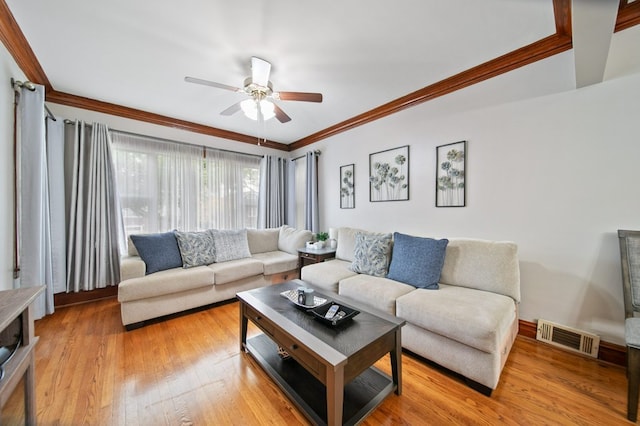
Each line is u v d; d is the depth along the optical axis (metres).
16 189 2.11
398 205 3.11
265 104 2.30
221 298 2.88
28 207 2.19
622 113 1.76
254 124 3.80
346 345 1.26
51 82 2.55
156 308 2.42
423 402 1.46
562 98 1.98
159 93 2.78
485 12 1.65
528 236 2.16
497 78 2.27
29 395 1.16
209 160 3.93
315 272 2.70
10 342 1.12
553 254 2.04
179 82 2.54
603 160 1.83
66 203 2.85
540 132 2.08
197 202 3.80
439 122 2.69
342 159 3.84
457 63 2.24
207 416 1.36
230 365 1.80
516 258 2.00
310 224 4.23
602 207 1.84
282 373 1.65
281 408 1.42
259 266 3.18
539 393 1.51
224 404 1.44
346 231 3.24
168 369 1.74
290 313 1.64
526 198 2.16
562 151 1.99
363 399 1.42
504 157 2.27
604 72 1.78
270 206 4.57
